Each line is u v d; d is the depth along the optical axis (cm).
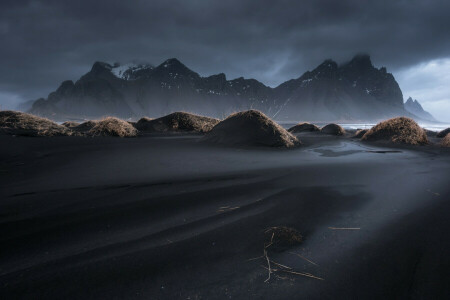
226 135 846
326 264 161
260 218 229
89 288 133
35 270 147
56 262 156
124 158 531
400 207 262
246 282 142
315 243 187
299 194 297
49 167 429
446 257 169
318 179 368
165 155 580
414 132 967
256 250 175
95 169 420
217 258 164
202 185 328
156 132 1329
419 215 241
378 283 143
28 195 279
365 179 373
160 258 162
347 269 156
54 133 809
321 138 1218
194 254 168
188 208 249
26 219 217
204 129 1445
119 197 277
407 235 200
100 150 628
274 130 838
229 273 149
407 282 143
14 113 864
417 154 676
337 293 134
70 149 615
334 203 271
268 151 699
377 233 204
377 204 271
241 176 380
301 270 154
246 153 648
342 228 212
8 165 433
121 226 208
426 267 158
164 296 129
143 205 254
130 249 172
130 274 145
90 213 232
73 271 147
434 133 1828
